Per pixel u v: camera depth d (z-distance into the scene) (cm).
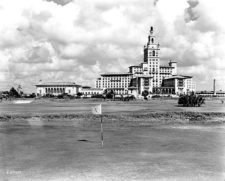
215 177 1456
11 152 2038
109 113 6194
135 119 4869
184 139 2644
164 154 1972
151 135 2939
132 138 2706
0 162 1753
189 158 1856
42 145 2314
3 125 3981
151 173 1521
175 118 5009
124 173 1522
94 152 2034
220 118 5066
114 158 1850
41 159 1825
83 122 4438
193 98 9775
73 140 2578
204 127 3769
